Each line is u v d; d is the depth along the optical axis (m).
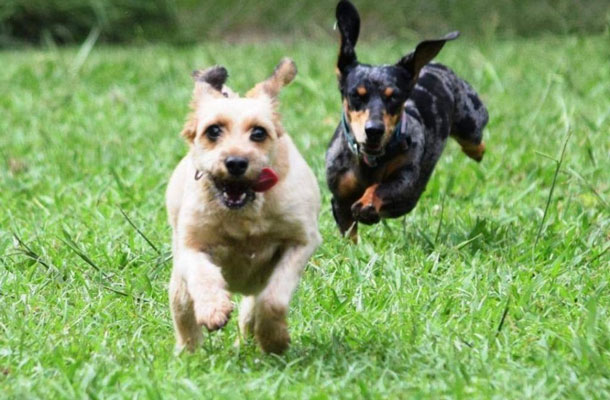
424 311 8.23
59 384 6.71
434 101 11.05
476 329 7.81
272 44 24.89
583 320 7.88
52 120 16.30
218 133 7.15
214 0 27.36
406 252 9.85
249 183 7.03
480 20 26.36
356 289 8.69
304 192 7.39
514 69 19.67
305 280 9.01
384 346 7.46
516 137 14.38
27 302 8.48
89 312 8.38
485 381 6.70
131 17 26.11
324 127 15.21
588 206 11.30
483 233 10.22
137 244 10.02
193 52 22.81
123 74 19.80
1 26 25.47
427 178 10.97
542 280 8.77
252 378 6.93
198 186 7.25
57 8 25.69
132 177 12.51
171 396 6.56
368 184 10.37
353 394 6.50
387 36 26.66
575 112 15.73
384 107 10.14
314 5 27.33
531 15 26.16
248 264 7.47
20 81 19.25
